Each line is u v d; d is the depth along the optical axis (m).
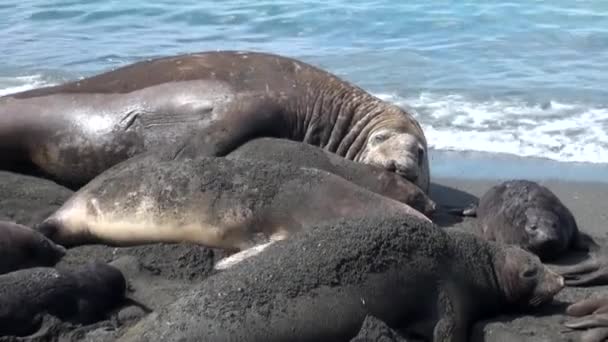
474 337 14.69
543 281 15.50
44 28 41.16
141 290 15.78
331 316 13.10
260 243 17.17
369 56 35.66
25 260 16.25
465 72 33.22
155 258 17.08
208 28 40.69
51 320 13.98
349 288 13.38
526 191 19.23
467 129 27.59
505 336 14.63
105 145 21.69
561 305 15.93
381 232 14.14
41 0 46.62
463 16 40.97
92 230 17.94
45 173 22.41
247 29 40.44
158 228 17.61
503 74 32.84
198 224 17.44
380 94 30.89
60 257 17.02
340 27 40.16
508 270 15.38
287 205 17.28
